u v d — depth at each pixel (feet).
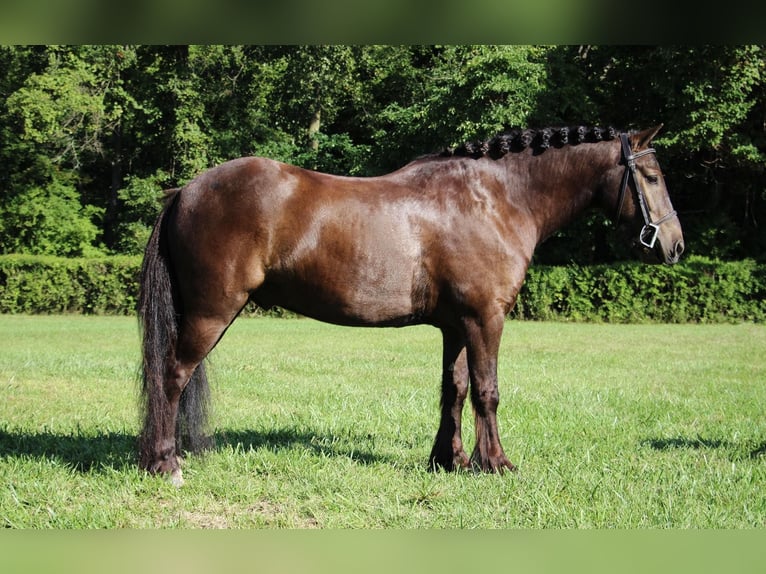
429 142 84.23
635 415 26.96
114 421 24.49
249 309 81.56
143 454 17.20
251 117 100.27
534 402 28.86
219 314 17.20
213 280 16.99
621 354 48.49
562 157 18.49
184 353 17.39
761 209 89.81
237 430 23.08
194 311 17.25
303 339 56.29
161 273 17.44
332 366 39.75
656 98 82.02
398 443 22.03
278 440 21.94
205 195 17.15
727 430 24.53
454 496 16.48
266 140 101.24
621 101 85.76
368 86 102.94
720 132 75.41
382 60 98.68
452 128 79.56
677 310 76.07
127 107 96.89
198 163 94.84
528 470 18.70
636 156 18.39
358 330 65.16
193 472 17.88
